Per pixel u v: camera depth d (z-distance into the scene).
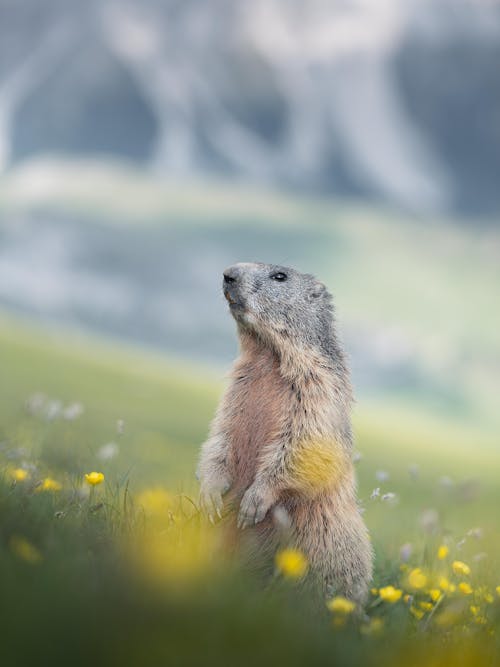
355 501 6.09
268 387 6.13
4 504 4.15
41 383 30.14
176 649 2.70
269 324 6.25
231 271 6.44
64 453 8.20
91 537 4.17
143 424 24.77
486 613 5.08
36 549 3.71
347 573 5.79
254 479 5.89
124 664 2.59
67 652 2.57
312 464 5.81
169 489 7.48
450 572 6.58
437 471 31.45
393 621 4.93
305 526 5.75
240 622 2.96
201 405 35.00
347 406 6.23
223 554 5.36
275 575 4.48
